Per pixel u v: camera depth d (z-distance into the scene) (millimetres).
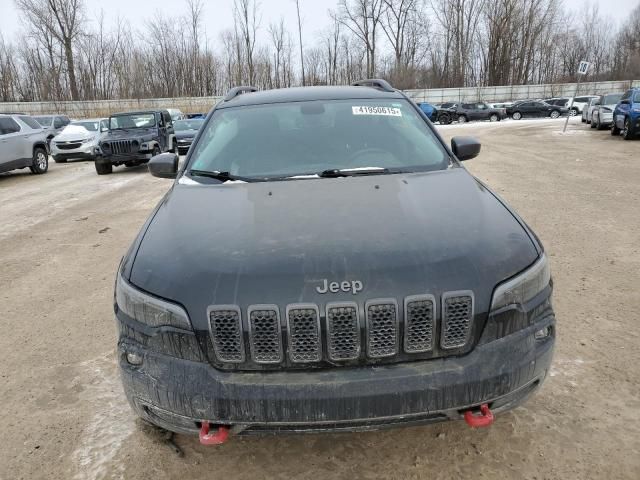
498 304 1882
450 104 37250
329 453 2328
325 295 1807
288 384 1794
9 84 49000
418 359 1858
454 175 2791
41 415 2709
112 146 12625
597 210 6688
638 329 3344
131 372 1951
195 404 1832
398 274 1847
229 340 1830
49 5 46906
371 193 2506
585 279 4234
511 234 2137
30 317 3994
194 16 53562
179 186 2859
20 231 6938
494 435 2404
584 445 2320
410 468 2223
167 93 53406
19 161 12875
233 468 2268
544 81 60312
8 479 2266
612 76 57875
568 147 15102
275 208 2367
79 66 49906
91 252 5734
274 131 3250
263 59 56625
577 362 2984
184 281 1910
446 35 56594
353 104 3486
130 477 2246
